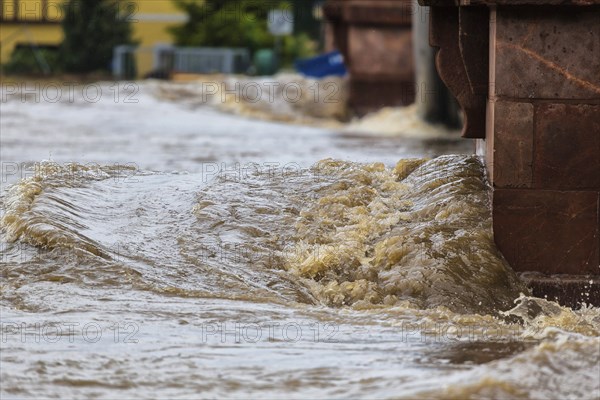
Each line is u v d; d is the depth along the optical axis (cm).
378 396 1558
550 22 2378
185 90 10569
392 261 2395
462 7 2531
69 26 12356
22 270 2319
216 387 1634
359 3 9781
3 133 7194
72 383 1653
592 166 2398
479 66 2555
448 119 8456
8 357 1772
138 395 1602
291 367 1736
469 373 1598
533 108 2394
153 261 2402
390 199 2656
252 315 2106
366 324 2080
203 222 2588
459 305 2278
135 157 5706
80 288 2248
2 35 12388
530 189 2409
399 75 9844
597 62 2380
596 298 2386
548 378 1567
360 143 7025
